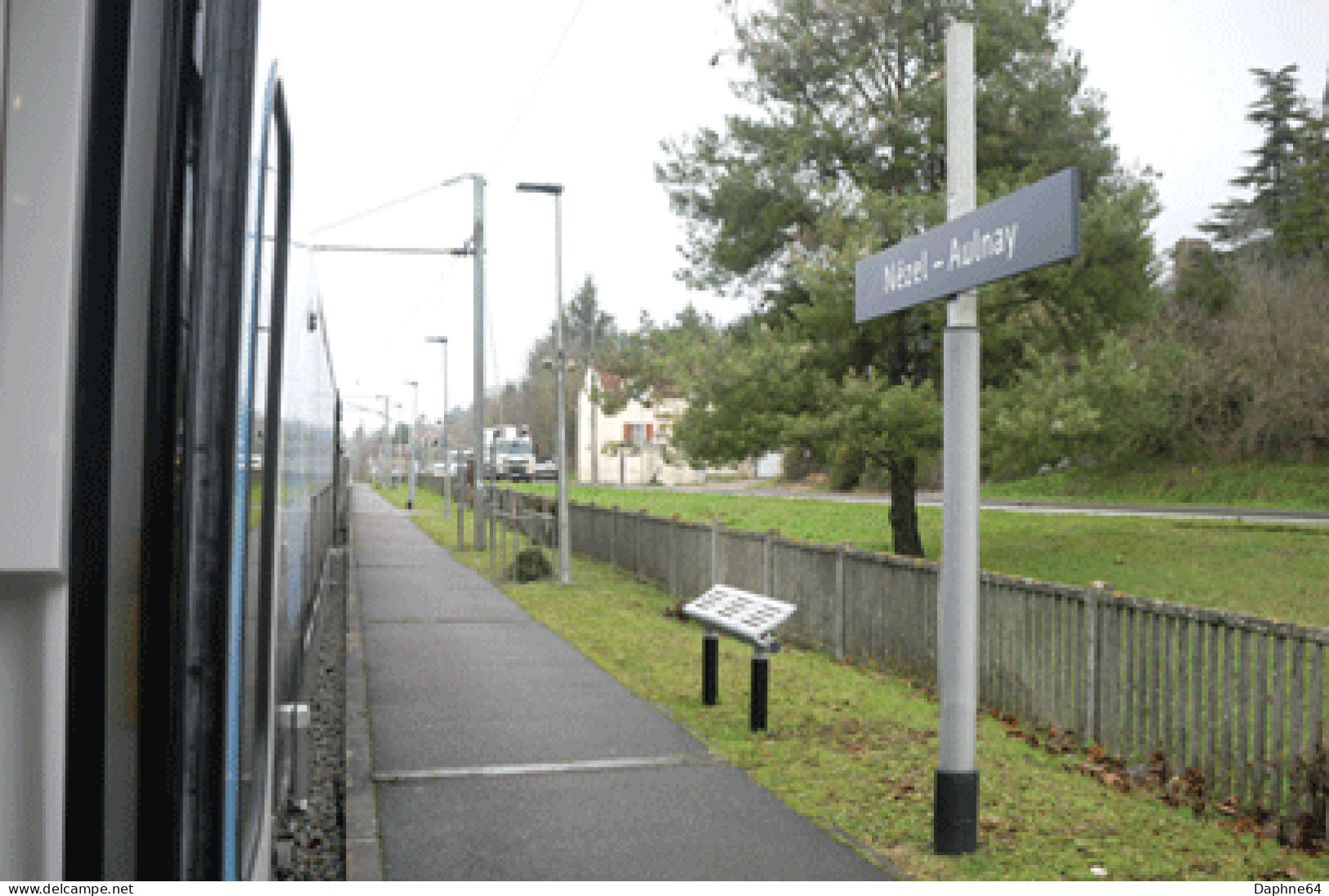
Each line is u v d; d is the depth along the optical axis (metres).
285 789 3.46
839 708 7.72
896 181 16.91
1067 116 15.91
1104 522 25.62
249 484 1.79
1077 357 15.51
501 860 4.57
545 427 90.88
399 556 21.36
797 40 16.73
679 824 5.08
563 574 16.45
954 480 4.83
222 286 1.47
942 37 16.44
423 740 6.72
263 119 1.82
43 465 1.16
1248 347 37.34
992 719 7.71
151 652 1.33
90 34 1.21
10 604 1.17
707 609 7.94
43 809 1.17
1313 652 5.03
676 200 18.00
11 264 1.16
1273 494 36.19
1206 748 5.70
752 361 15.59
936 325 15.45
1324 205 38.94
